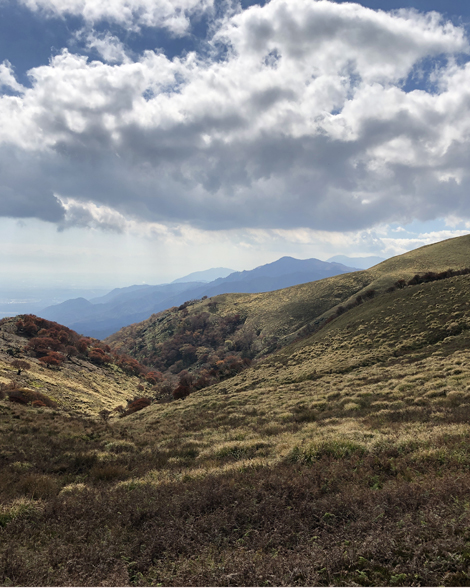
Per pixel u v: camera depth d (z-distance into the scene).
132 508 7.39
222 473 9.52
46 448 16.55
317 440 10.87
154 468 12.18
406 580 3.83
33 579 4.71
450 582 3.68
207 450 13.96
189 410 29.89
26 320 119.00
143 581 4.52
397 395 18.92
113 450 16.69
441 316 37.94
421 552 4.20
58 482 11.05
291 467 9.09
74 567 5.04
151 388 115.50
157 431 21.98
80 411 57.22
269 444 13.18
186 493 7.81
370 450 9.54
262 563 4.42
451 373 21.30
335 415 17.53
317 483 7.66
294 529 5.61
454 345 29.38
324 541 4.94
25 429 21.02
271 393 29.22
